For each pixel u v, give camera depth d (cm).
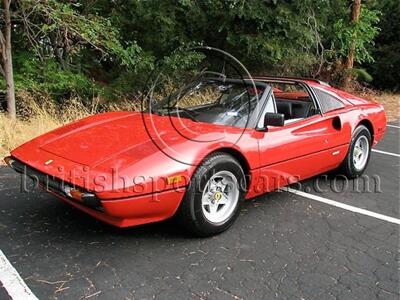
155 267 293
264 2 925
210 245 328
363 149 524
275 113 372
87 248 316
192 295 262
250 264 303
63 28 798
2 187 439
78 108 797
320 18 1096
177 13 976
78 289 264
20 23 834
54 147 335
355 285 282
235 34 952
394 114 1119
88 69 990
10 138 588
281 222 379
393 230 372
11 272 280
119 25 952
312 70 1215
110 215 289
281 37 955
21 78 817
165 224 360
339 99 493
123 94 934
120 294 261
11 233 336
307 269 299
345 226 376
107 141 332
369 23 1297
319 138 429
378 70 1486
